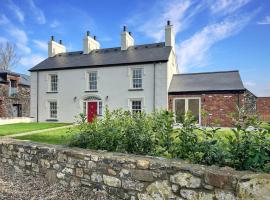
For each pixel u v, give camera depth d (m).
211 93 16.70
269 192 2.77
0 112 23.69
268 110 20.41
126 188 4.25
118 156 4.48
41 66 22.08
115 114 5.85
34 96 22.02
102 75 19.92
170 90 17.92
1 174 5.96
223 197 3.20
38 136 10.07
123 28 21.69
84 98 20.39
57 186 5.17
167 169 3.78
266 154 3.47
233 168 3.56
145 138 4.92
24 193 4.77
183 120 4.46
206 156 3.90
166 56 18.33
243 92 15.98
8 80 24.67
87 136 5.52
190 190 3.52
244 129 3.78
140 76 18.98
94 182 4.69
